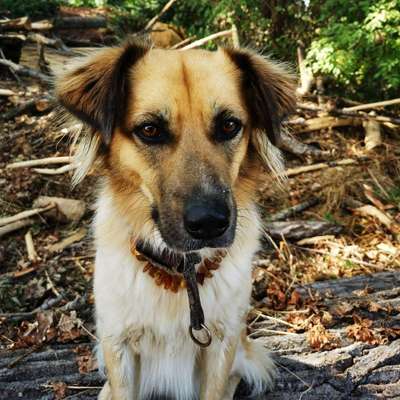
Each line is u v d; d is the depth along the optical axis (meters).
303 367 0.64
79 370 0.63
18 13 2.03
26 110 1.26
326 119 1.32
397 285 0.83
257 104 0.53
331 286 0.82
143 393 0.56
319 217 1.04
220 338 0.52
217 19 1.88
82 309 0.76
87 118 0.49
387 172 1.20
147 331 0.51
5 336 0.71
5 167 1.08
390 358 0.65
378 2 1.32
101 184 0.56
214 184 0.44
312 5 1.65
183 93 0.47
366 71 1.47
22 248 0.90
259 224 0.56
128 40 0.52
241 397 0.60
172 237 0.45
